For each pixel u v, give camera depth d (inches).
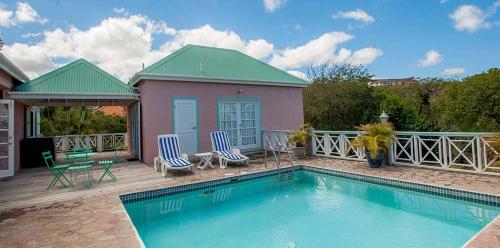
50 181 298.0
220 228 205.0
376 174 286.5
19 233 162.7
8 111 323.9
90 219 183.2
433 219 207.0
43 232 163.6
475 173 267.1
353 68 829.8
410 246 167.0
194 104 433.1
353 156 382.6
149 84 397.4
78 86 406.6
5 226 173.3
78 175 322.7
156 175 316.2
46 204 216.1
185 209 245.4
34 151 397.4
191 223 215.0
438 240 172.7
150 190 254.1
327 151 405.1
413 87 960.3
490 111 576.7
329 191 288.8
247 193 289.1
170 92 413.1
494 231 148.9
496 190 212.5
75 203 217.5
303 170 355.3
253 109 495.8
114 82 437.4
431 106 837.2
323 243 177.0
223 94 460.1
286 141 452.4
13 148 328.2
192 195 276.8
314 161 380.2
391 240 176.1
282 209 240.8
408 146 344.2
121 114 893.2
